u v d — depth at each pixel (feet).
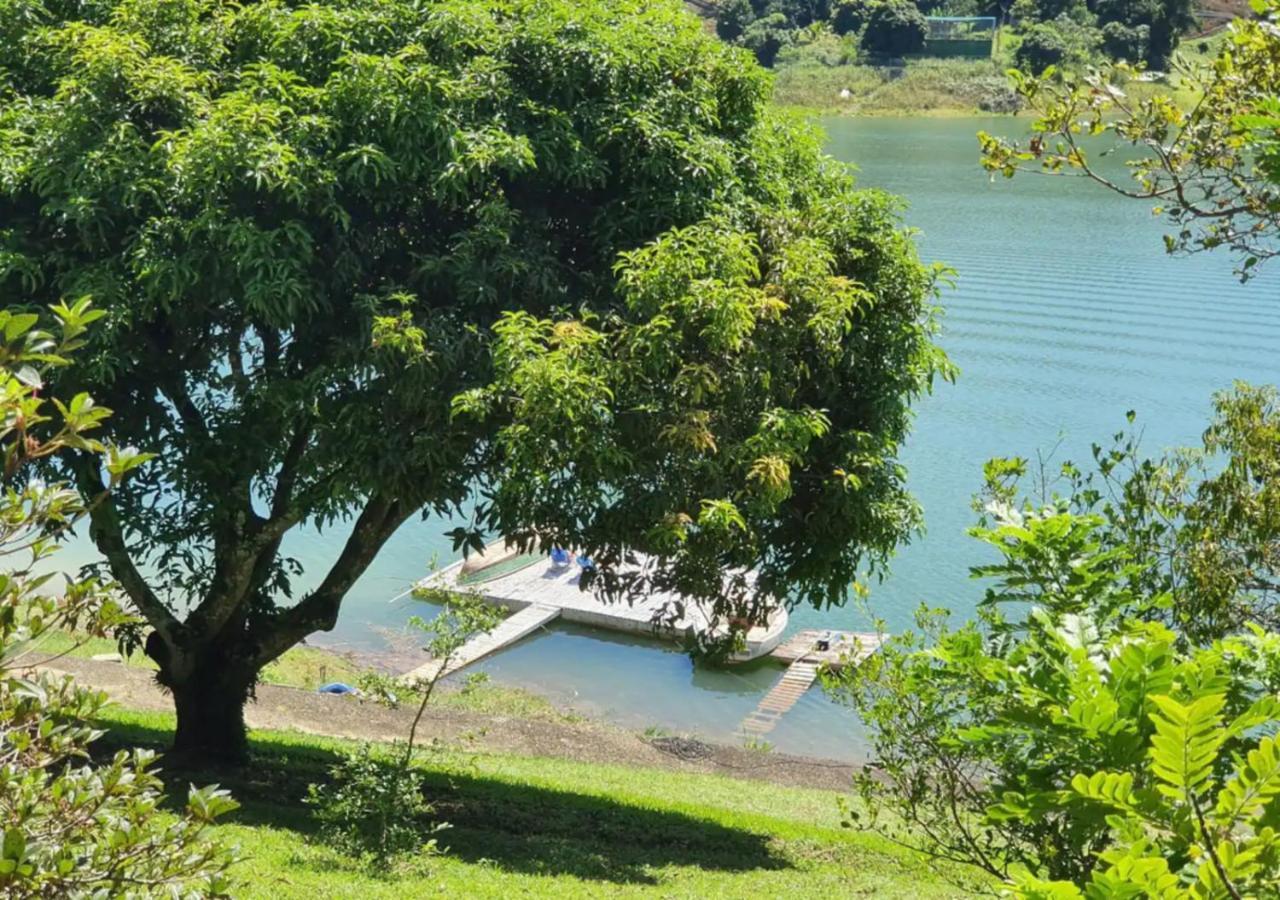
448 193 41.65
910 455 124.77
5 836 11.20
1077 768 12.94
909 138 313.73
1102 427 130.72
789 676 90.12
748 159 46.44
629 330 38.65
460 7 42.75
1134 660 12.28
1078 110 24.85
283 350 43.86
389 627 96.58
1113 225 238.68
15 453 11.93
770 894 40.65
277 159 36.88
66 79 39.27
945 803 26.27
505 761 62.23
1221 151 23.70
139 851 12.57
